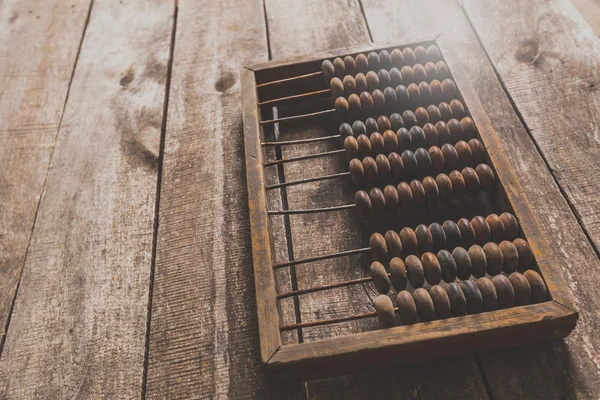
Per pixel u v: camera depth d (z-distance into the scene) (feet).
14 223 2.80
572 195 2.57
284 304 2.48
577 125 2.75
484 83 2.94
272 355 2.17
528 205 2.37
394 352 2.17
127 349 2.43
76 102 3.18
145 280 2.58
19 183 2.91
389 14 3.29
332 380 2.31
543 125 2.77
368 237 2.58
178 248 2.64
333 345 2.16
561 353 2.27
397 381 2.28
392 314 2.23
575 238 2.48
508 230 2.35
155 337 2.45
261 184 2.52
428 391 2.26
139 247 2.66
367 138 2.62
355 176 2.55
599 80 2.86
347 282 2.32
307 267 2.54
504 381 2.25
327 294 2.48
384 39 3.19
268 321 2.23
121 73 3.27
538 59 2.98
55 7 3.67
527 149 2.72
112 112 3.11
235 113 3.01
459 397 2.24
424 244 2.37
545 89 2.88
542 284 2.22
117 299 2.55
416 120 2.66
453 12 3.23
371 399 2.26
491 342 2.21
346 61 2.85
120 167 2.91
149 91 3.17
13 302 2.58
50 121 3.12
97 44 3.43
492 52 3.04
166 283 2.56
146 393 2.35
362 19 3.29
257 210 2.46
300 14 3.38
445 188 2.47
